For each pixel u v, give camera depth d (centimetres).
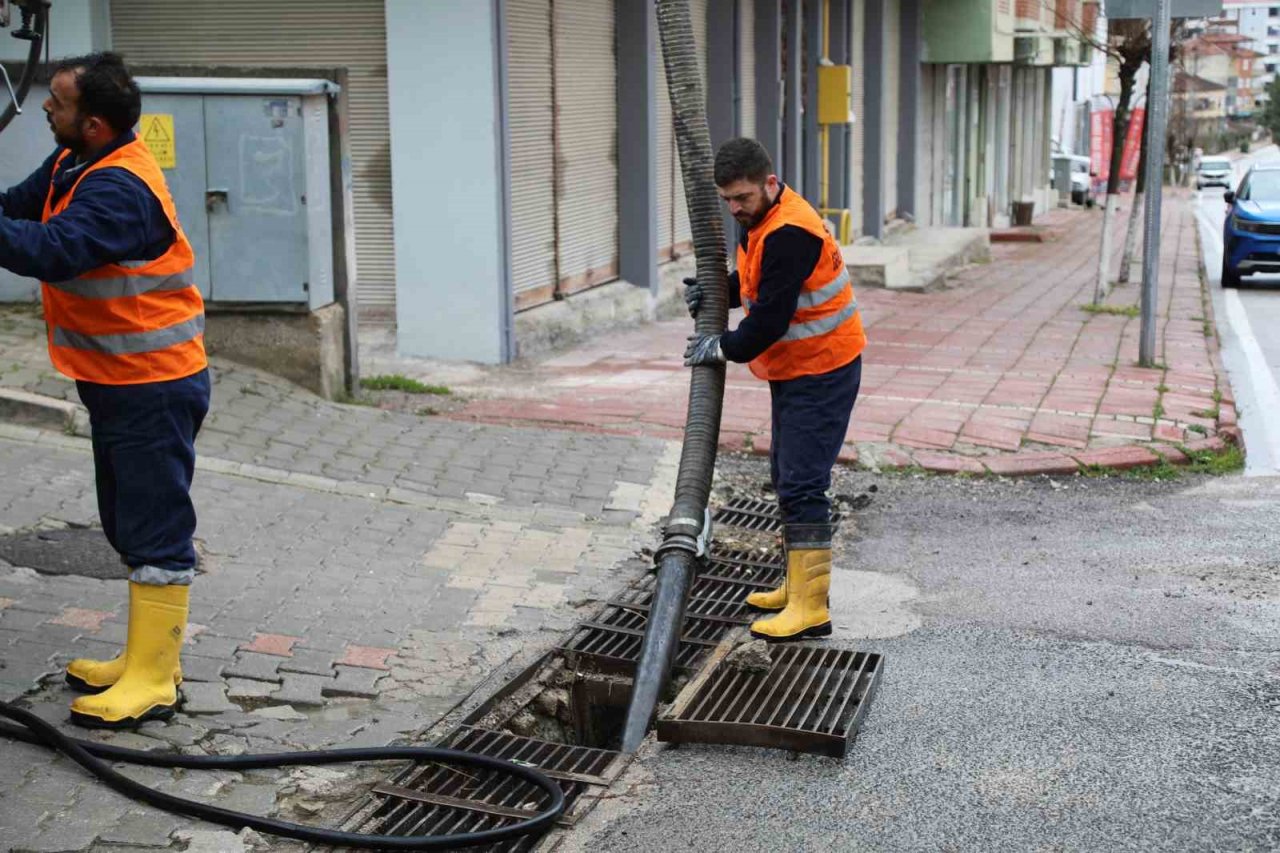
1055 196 4559
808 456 559
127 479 438
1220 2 1184
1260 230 2062
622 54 1410
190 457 448
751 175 527
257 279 901
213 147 889
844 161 2239
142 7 1152
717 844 399
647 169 1434
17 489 668
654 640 518
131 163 417
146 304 425
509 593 611
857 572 670
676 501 567
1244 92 17212
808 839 401
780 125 1853
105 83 412
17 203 448
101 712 445
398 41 1114
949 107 2995
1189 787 430
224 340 915
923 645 562
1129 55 1670
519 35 1201
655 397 1030
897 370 1193
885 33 2392
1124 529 748
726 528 738
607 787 439
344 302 946
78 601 547
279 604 573
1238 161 10856
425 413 958
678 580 539
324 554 642
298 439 817
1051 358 1272
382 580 616
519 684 520
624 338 1334
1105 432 948
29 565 581
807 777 443
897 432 935
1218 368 1237
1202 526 752
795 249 529
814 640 570
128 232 406
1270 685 514
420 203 1139
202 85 880
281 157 888
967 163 3241
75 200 403
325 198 920
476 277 1141
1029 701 501
